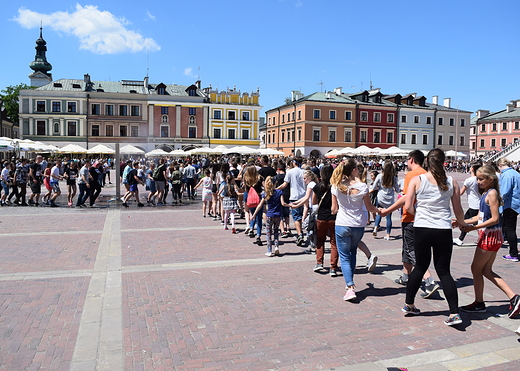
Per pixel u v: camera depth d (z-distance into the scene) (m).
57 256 7.70
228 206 10.48
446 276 4.66
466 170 53.19
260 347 4.15
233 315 4.97
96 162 24.47
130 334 4.41
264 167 10.64
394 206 5.52
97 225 11.30
